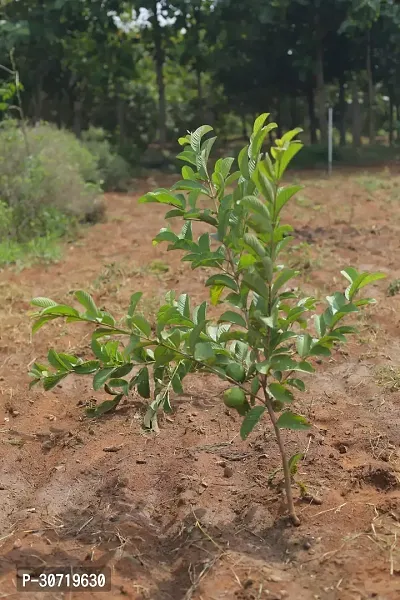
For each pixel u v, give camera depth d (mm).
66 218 8812
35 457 3408
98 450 3379
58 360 2484
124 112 23562
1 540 2699
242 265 2334
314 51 19531
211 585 2311
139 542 2613
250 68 19797
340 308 2400
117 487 3020
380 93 26031
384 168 15375
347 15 17141
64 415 3848
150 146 25688
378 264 6641
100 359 2451
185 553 2512
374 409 3633
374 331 4723
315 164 16750
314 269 6410
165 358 2385
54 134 10742
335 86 25906
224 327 2633
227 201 2428
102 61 18281
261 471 3033
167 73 25891
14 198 8539
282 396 2295
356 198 10750
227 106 24094
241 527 2650
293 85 20859
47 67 18531
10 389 4188
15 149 9102
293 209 9891
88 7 16922
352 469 2986
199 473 3053
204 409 3756
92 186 9914
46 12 16844
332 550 2443
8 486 3145
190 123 26359
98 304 5660
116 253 7664
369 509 2672
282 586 2281
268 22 17203
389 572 2307
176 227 9195
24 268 7020
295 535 2549
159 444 3383
